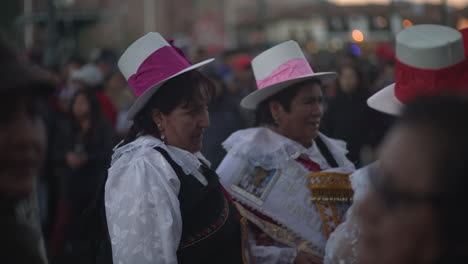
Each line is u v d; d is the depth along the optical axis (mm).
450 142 883
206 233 2277
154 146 2258
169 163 2252
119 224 2119
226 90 6133
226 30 26531
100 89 5988
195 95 2311
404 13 16750
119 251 2092
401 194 912
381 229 949
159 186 2150
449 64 1788
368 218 980
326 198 2707
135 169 2186
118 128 6191
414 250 906
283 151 2797
